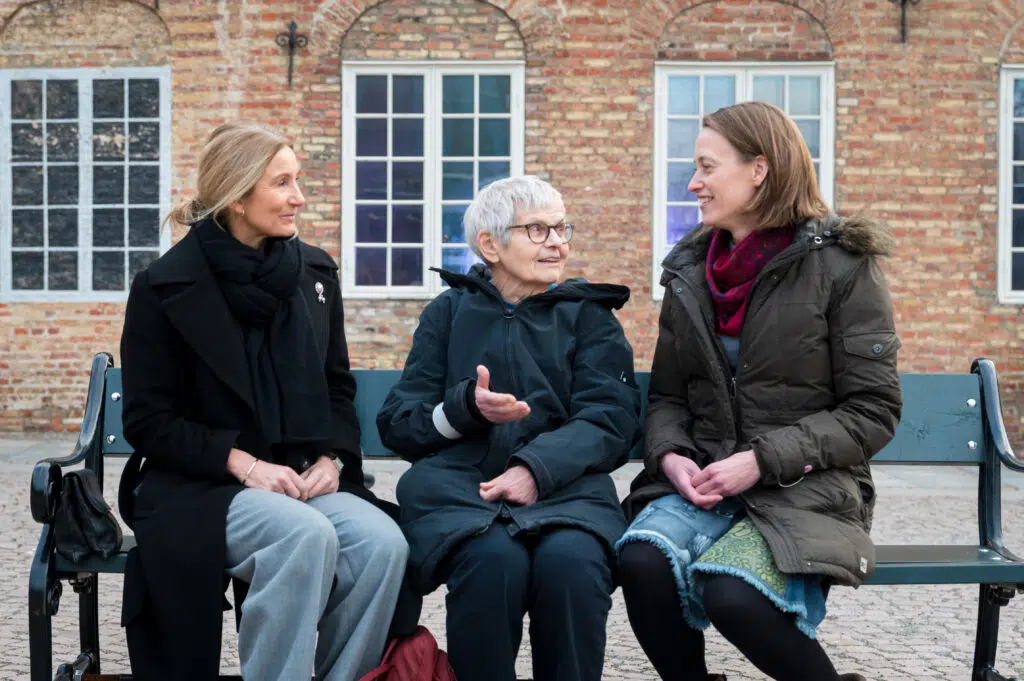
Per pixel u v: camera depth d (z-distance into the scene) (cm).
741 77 1073
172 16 1074
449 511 295
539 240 323
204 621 282
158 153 1098
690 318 309
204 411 306
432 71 1076
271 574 280
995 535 343
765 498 292
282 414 308
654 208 1070
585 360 323
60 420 1103
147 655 286
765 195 303
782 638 271
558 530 289
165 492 298
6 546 580
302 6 1063
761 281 300
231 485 297
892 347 296
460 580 279
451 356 322
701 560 278
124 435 305
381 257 1093
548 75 1068
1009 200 1073
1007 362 1077
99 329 1105
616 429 314
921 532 659
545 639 278
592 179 1071
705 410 314
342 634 286
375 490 772
